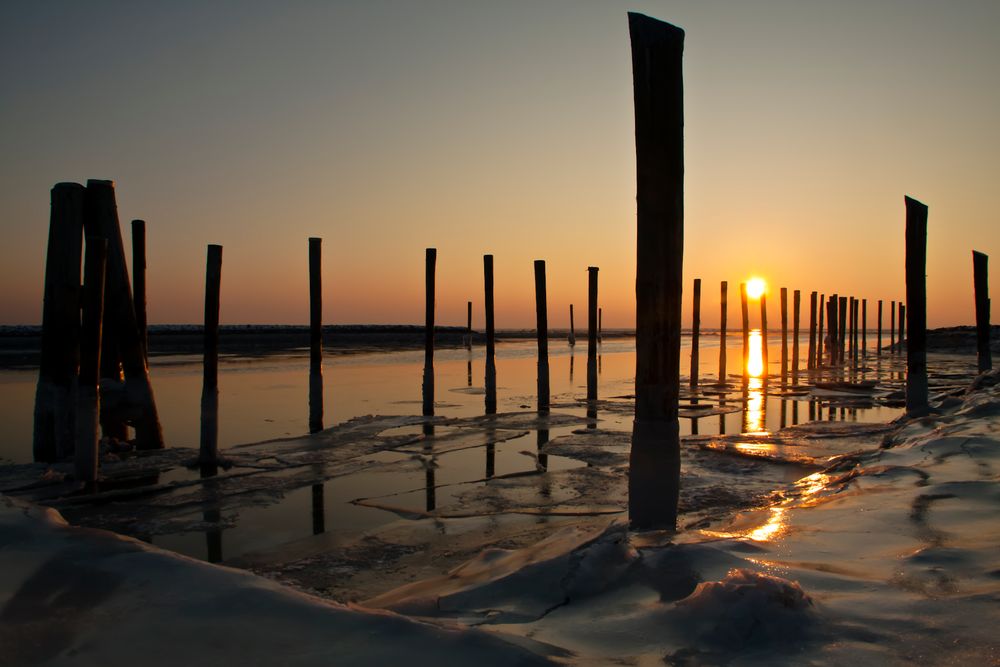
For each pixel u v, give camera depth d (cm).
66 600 328
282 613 312
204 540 806
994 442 790
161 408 2009
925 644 286
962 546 421
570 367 4172
